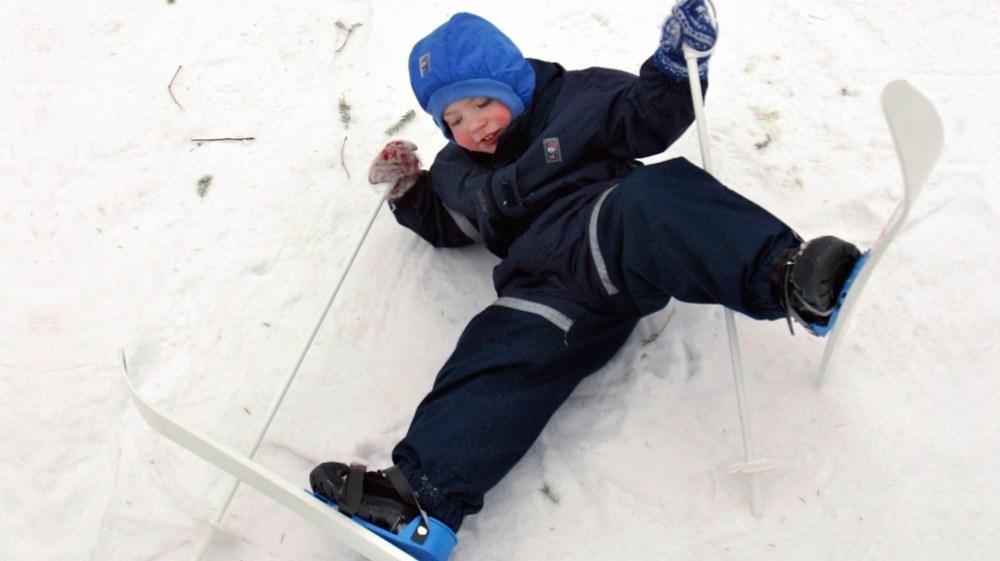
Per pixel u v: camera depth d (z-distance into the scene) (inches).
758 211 64.9
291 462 81.7
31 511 80.6
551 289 75.7
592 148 77.6
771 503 70.7
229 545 76.7
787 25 103.7
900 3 102.8
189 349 90.2
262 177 103.7
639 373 79.0
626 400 77.8
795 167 91.7
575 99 78.6
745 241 62.1
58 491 81.7
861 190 88.0
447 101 77.4
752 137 94.7
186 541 77.3
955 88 94.8
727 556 69.2
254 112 110.3
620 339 79.0
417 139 103.5
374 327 89.2
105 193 104.8
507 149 81.4
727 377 77.6
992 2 101.0
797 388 75.8
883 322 78.7
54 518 80.0
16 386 89.1
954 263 81.5
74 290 96.3
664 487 73.0
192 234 99.7
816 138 93.5
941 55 97.9
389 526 67.3
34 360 91.0
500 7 112.4
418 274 92.0
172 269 96.7
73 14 123.9
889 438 72.2
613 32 107.5
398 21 115.0
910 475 70.4
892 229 55.8
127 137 109.8
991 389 73.8
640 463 74.5
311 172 103.3
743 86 99.1
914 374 75.4
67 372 89.7
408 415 82.4
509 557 72.7
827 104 96.0
